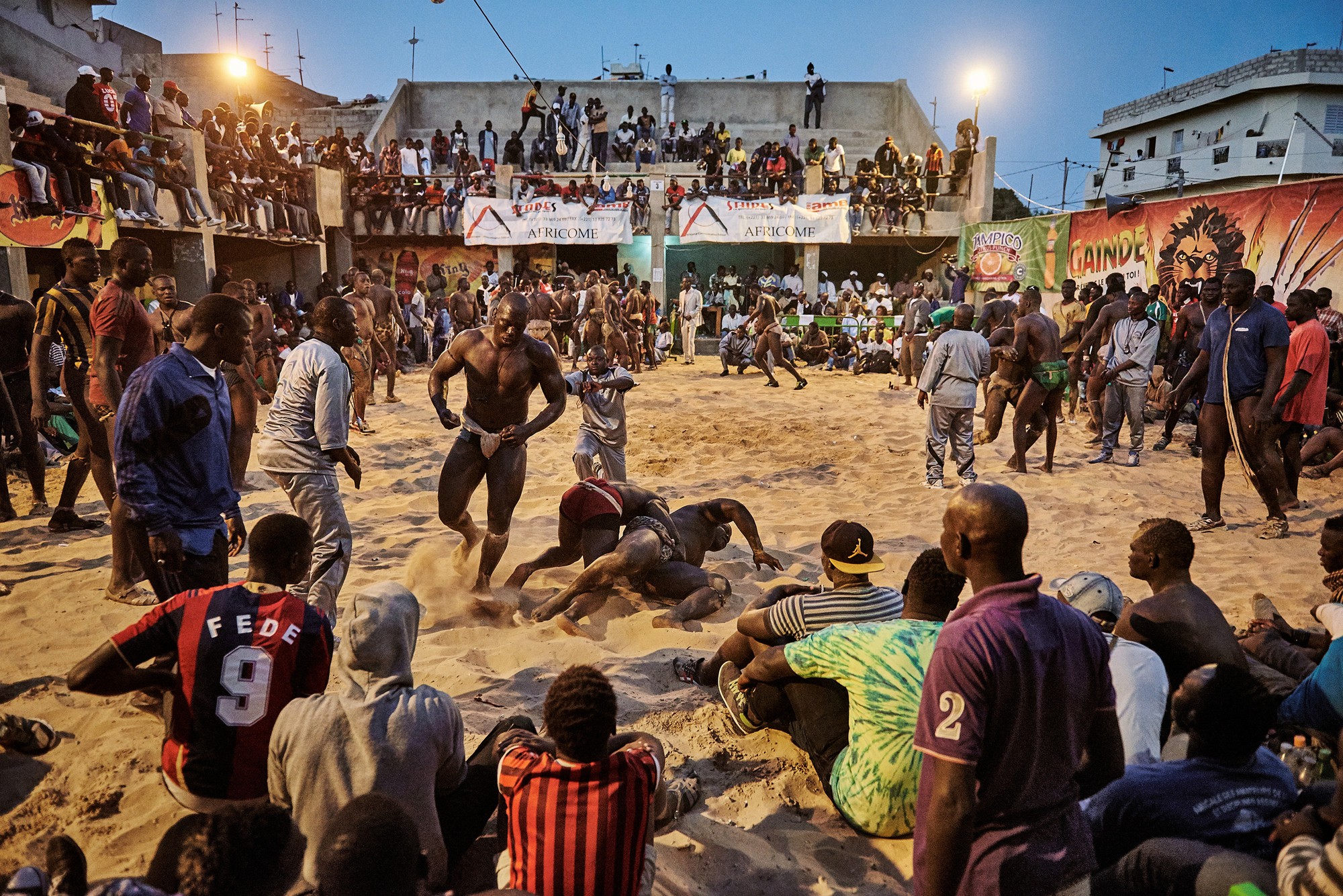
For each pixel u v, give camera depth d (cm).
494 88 2850
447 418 530
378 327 1277
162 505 351
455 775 263
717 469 937
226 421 383
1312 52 3666
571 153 2539
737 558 625
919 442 1094
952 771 201
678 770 355
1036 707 207
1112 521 741
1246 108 3866
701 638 482
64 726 370
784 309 2169
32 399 580
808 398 1471
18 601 506
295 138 2009
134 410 344
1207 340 716
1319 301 1069
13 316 671
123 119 1366
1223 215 1352
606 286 1783
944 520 224
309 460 443
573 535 542
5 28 1645
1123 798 249
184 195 1449
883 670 301
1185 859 215
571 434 1102
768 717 365
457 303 1667
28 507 713
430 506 754
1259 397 670
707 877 291
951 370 828
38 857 284
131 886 177
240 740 261
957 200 2394
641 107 2900
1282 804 236
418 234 2231
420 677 418
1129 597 568
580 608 497
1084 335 1091
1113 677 310
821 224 2230
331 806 237
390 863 174
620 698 409
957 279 1964
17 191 1052
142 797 320
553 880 239
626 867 242
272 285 2070
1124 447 1059
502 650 454
